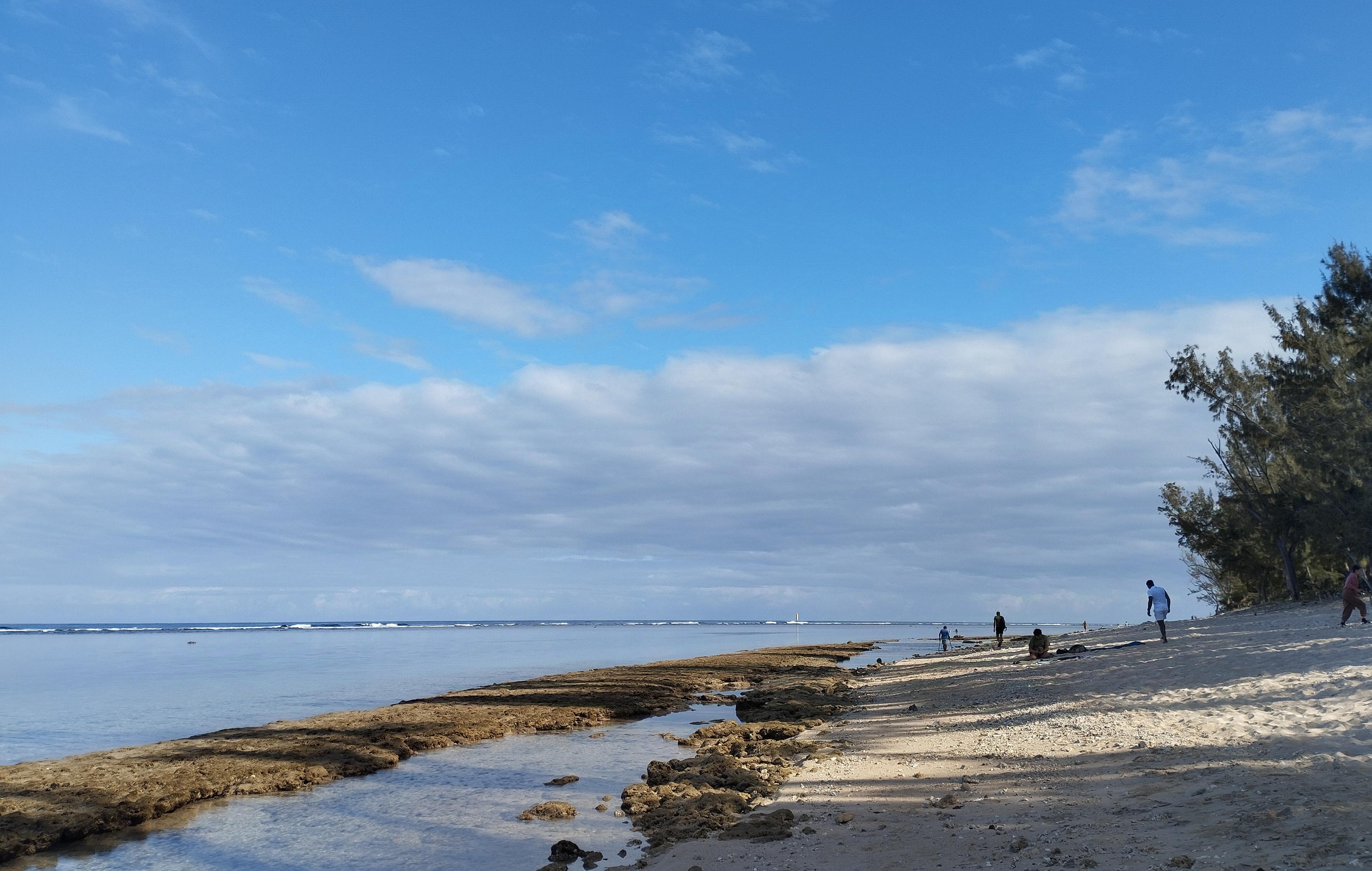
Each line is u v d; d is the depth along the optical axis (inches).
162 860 527.8
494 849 522.0
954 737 717.9
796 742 800.3
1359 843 299.6
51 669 2432.3
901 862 378.0
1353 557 1581.0
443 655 3324.3
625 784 720.3
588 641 5310.0
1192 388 1932.8
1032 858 354.0
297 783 737.0
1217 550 2076.8
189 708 1391.5
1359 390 1491.1
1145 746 535.8
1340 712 522.0
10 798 653.9
